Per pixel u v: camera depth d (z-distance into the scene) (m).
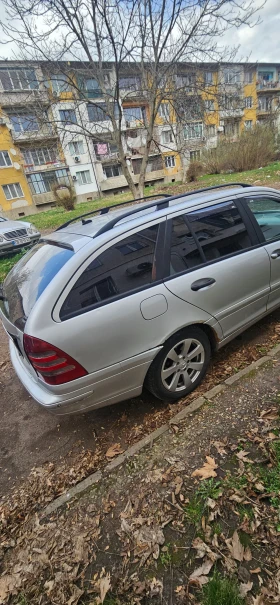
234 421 2.11
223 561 1.39
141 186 8.79
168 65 7.31
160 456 1.99
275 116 24.17
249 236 2.69
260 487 1.63
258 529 1.47
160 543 1.52
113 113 8.12
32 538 1.71
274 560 1.34
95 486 1.91
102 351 1.95
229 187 3.03
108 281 1.99
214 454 1.91
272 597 1.23
